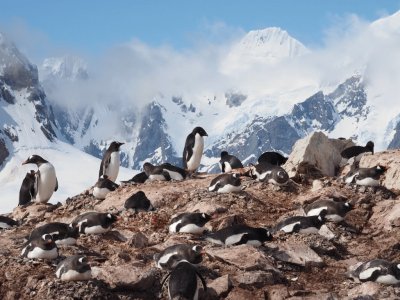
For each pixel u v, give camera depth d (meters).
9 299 23.05
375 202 32.25
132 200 31.64
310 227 28.33
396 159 35.41
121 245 27.61
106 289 23.23
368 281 24.67
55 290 22.72
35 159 37.56
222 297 23.47
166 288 23.61
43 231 26.77
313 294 23.75
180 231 28.17
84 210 33.56
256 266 25.00
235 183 32.44
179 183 35.22
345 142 40.41
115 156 41.12
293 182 34.72
